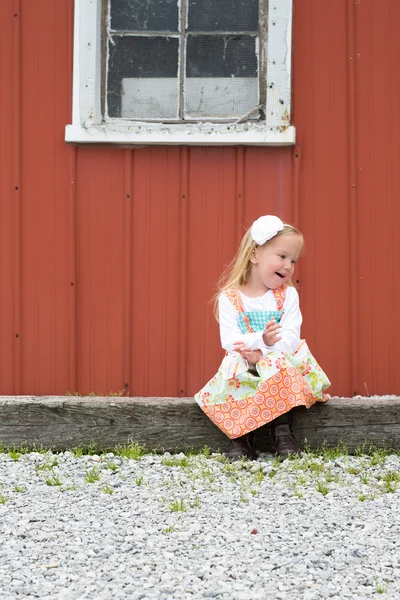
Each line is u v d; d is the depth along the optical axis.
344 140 6.37
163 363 6.42
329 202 6.38
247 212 6.38
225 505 4.13
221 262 6.40
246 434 4.93
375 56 6.35
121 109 6.39
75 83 6.32
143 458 4.93
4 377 6.42
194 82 6.38
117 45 6.38
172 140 6.29
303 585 3.17
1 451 5.05
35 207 6.41
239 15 6.35
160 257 6.41
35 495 4.31
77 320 6.42
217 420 4.89
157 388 6.42
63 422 5.08
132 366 6.43
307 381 4.95
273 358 4.82
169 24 6.37
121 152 6.41
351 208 6.36
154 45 6.39
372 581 3.24
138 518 3.96
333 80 6.35
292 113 6.35
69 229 6.40
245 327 5.00
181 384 6.41
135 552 3.54
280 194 6.38
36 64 6.38
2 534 3.77
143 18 6.38
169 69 6.38
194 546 3.59
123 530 3.80
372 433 5.04
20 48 6.38
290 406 4.77
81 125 6.31
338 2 6.35
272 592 3.12
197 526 3.82
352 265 6.37
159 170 6.41
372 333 6.38
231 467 4.68
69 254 6.40
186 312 6.40
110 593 3.11
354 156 6.36
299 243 4.96
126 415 5.07
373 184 6.37
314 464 4.70
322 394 5.04
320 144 6.37
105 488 4.37
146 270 6.42
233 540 3.66
